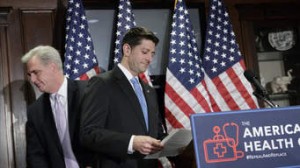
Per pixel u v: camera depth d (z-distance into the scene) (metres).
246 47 3.75
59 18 3.36
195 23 3.66
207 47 3.47
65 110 2.53
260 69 3.80
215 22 3.52
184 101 3.23
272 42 3.82
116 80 2.15
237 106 3.35
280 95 3.79
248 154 1.56
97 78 2.16
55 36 3.34
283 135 1.60
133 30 2.22
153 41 2.21
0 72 3.20
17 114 3.20
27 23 3.31
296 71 3.83
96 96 2.08
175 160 2.33
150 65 3.52
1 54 3.22
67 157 2.51
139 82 2.31
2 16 3.25
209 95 3.37
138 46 2.18
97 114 2.04
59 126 2.53
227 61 3.44
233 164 1.54
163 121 3.43
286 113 1.62
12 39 3.26
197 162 1.52
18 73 3.23
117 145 1.92
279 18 3.83
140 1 3.56
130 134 1.96
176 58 3.30
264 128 1.59
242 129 1.57
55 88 2.52
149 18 3.58
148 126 2.19
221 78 3.41
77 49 3.14
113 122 2.07
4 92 3.19
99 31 3.46
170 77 3.27
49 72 2.48
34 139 2.60
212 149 1.54
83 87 2.58
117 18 3.41
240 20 3.78
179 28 3.35
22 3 3.31
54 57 2.52
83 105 2.12
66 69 3.09
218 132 1.55
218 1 3.54
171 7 3.61
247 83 3.40
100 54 3.44
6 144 3.17
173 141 1.88
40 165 2.56
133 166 2.08
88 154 2.49
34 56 2.49
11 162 3.16
